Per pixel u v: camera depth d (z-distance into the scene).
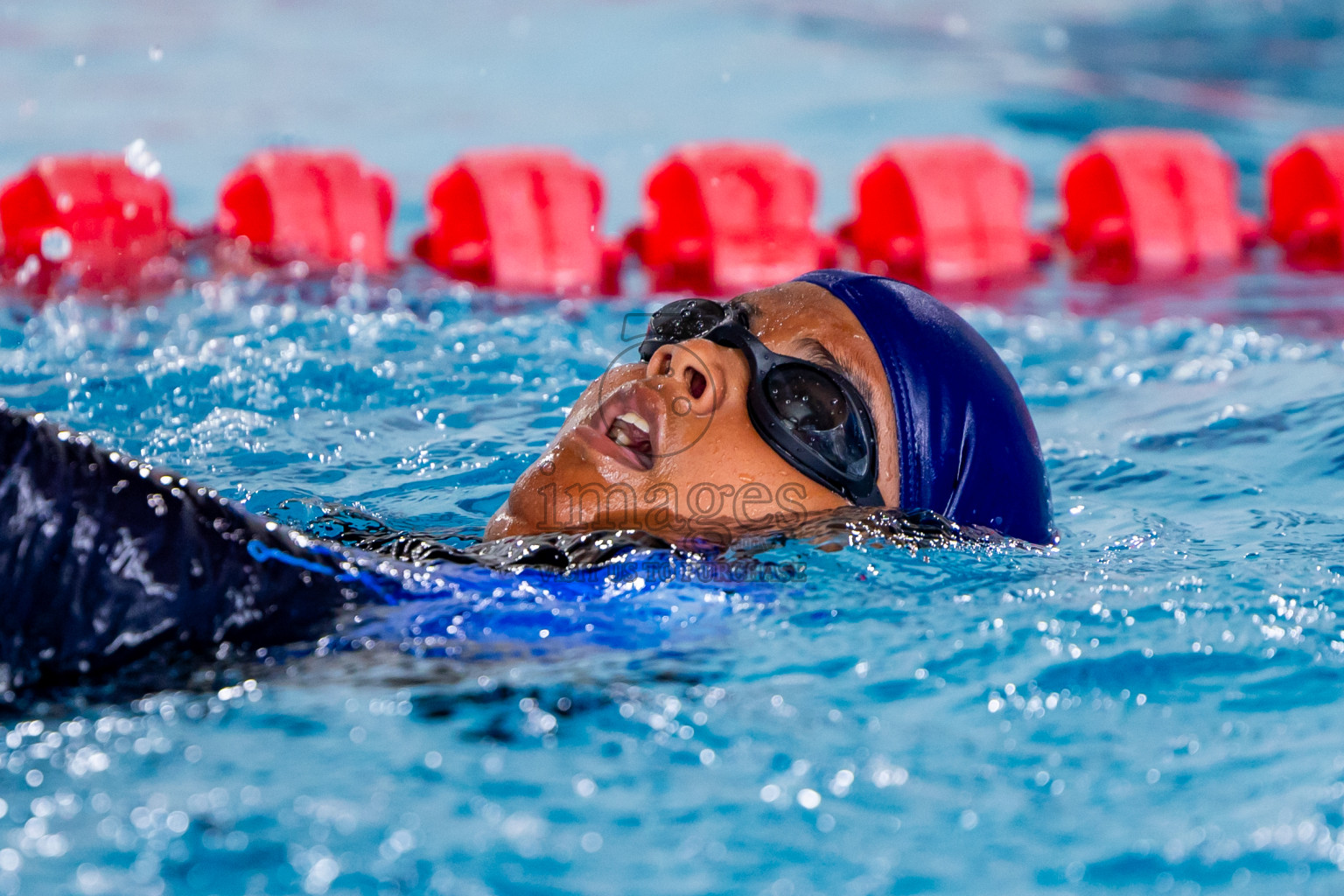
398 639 5.91
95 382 11.85
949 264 18.52
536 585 6.47
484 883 4.50
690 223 18.70
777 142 29.00
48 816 4.66
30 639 5.32
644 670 5.90
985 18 41.97
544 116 30.83
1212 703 5.86
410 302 15.69
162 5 40.62
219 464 9.94
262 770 4.98
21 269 16.09
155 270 16.36
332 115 30.50
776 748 5.34
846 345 7.32
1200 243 19.52
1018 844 4.82
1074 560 7.50
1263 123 31.34
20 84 31.91
